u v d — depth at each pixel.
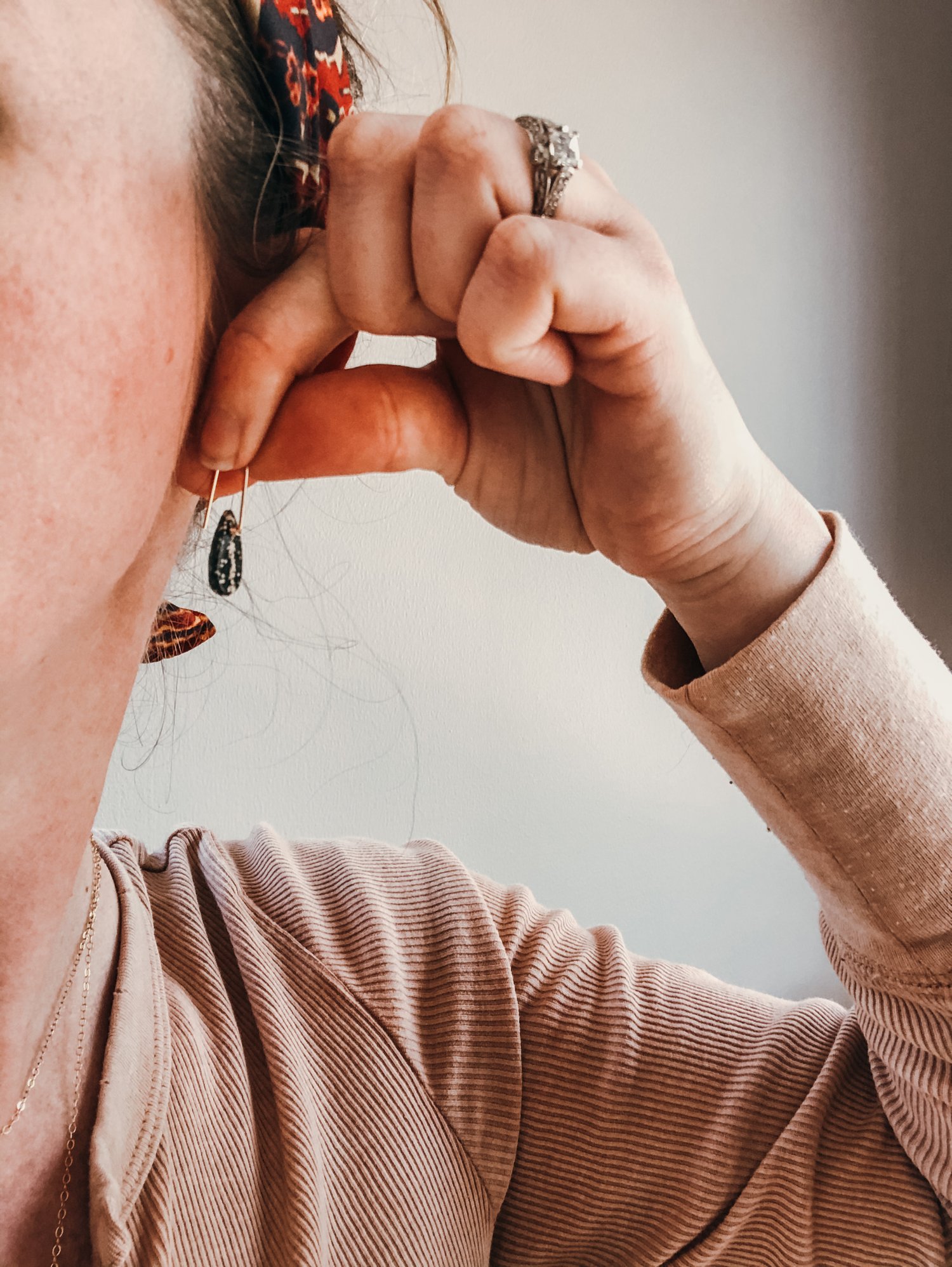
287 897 0.64
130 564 0.34
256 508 1.45
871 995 0.56
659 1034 0.64
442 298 0.35
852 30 1.90
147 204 0.31
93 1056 0.48
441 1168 0.59
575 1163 0.63
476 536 1.64
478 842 1.68
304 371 0.38
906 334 2.01
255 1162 0.52
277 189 0.36
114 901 0.54
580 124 1.65
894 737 0.50
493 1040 0.63
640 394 0.40
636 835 1.80
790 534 0.48
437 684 1.63
